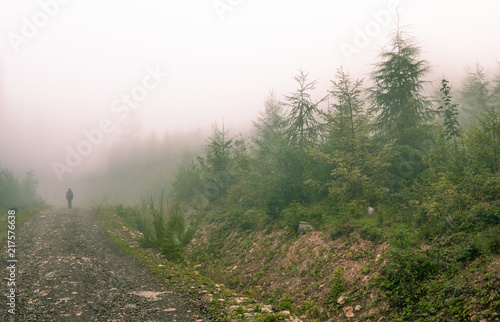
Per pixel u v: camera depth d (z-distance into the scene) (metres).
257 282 9.77
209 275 10.75
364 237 8.91
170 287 7.79
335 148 14.55
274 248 11.34
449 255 6.41
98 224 17.66
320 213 11.91
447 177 9.39
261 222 13.84
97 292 7.09
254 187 17.16
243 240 13.37
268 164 16.50
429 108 14.03
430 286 5.93
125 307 6.16
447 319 5.09
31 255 10.12
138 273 9.11
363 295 6.83
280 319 6.07
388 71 14.98
